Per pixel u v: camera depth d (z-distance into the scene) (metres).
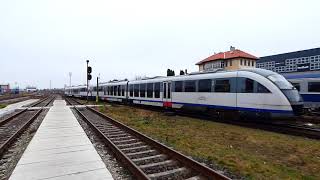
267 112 11.44
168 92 19.00
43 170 5.30
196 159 6.48
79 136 9.12
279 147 8.02
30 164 5.70
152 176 5.11
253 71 12.38
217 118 14.98
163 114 18.33
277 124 12.60
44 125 11.91
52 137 8.91
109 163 5.93
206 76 15.02
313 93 18.34
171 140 8.91
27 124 11.99
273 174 5.42
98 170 5.34
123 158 5.97
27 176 4.93
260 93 11.71
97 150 7.17
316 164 6.27
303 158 6.79
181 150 7.43
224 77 13.66
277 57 42.84
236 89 12.90
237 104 12.83
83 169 5.39
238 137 9.59
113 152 6.86
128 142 8.47
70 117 15.53
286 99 10.92
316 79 18.16
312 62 36.84
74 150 7.04
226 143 8.57
